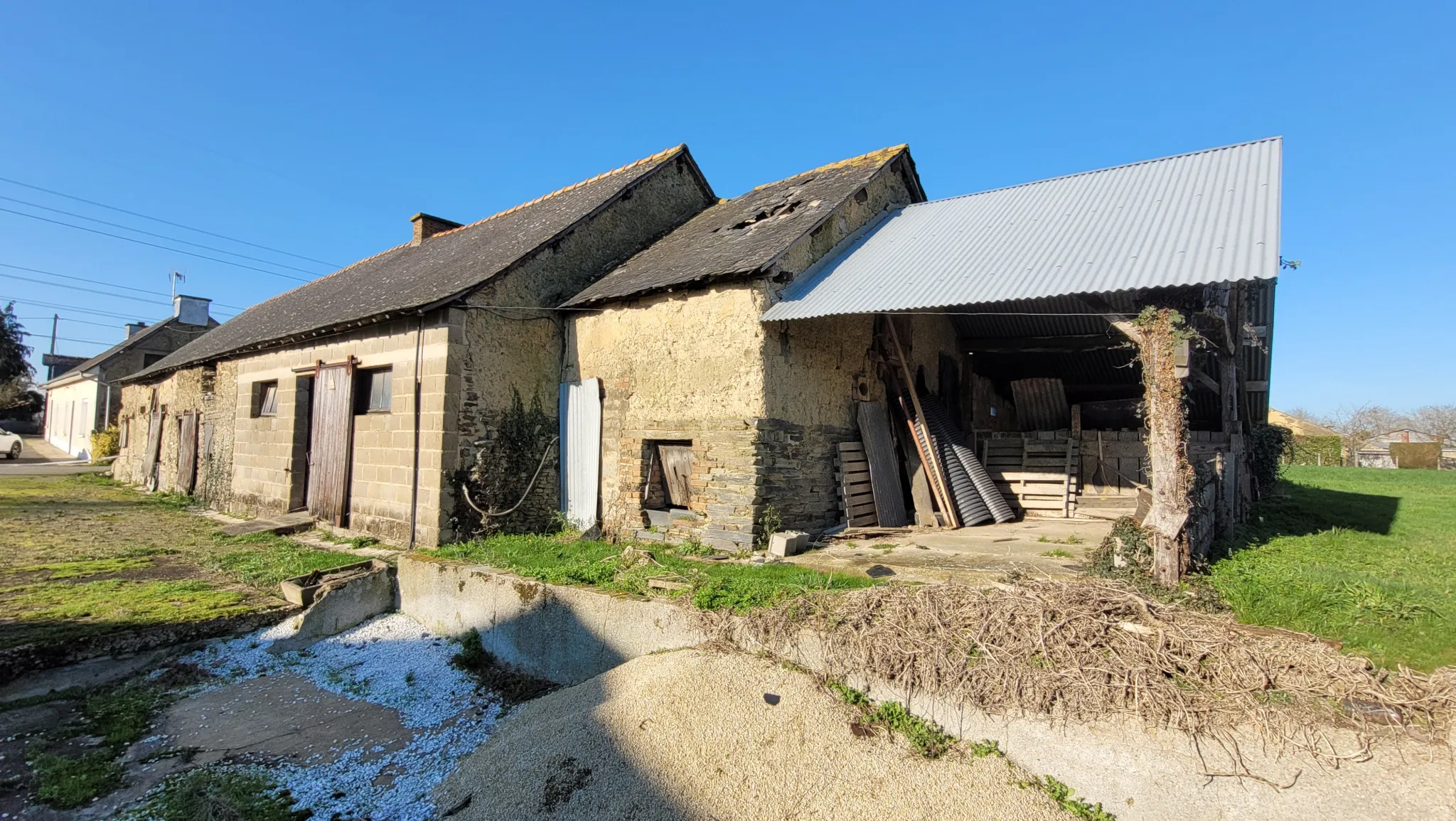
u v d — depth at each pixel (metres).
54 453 32.28
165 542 10.12
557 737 4.53
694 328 8.59
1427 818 3.07
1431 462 28.67
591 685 5.21
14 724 5.08
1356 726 3.26
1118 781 3.62
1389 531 9.49
